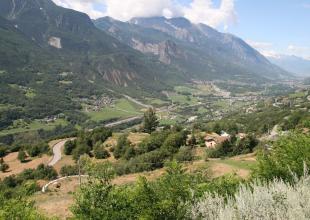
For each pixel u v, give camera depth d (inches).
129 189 368.8
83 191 361.4
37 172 2704.2
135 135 4008.4
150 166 2465.6
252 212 300.2
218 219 305.9
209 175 779.4
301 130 558.6
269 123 4630.9
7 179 2583.7
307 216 286.0
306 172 380.5
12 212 477.7
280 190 320.8
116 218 340.2
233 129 4906.5
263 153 512.7
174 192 335.6
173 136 3125.0
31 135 7293.3
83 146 3449.8
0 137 6806.1
